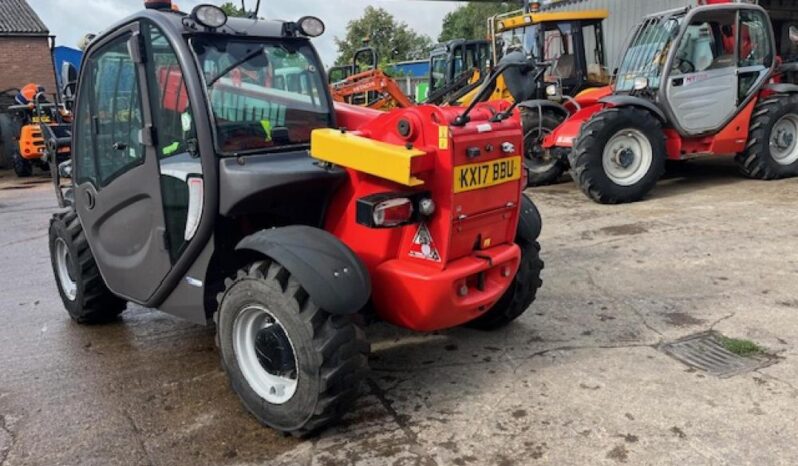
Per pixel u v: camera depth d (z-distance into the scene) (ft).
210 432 9.29
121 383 10.89
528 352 11.33
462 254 9.48
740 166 25.18
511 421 9.16
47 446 9.05
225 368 9.63
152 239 10.63
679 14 23.13
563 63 31.27
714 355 10.86
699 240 17.30
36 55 59.31
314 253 8.48
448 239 8.91
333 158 9.13
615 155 22.11
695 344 11.30
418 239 9.17
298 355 8.47
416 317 9.16
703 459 8.11
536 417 9.23
